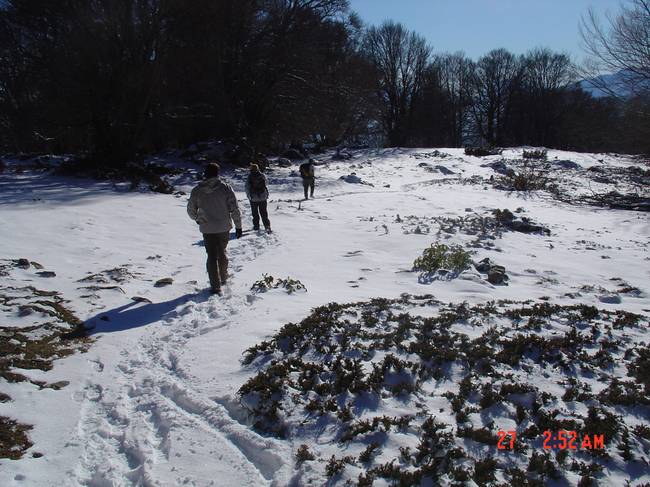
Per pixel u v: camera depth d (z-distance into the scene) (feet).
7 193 54.39
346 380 14.35
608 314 20.90
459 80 237.25
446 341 16.99
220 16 91.86
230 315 21.06
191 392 14.62
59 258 30.78
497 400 13.70
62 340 18.76
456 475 10.78
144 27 76.54
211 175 24.18
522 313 20.39
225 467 11.49
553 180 85.40
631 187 81.10
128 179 68.80
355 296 23.67
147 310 22.21
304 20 107.86
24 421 13.32
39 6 72.90
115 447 12.57
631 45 67.00
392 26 205.98
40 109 80.53
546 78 226.79
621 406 13.65
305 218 47.83
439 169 95.35
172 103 95.50
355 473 10.87
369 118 144.56
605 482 10.85
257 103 111.24
